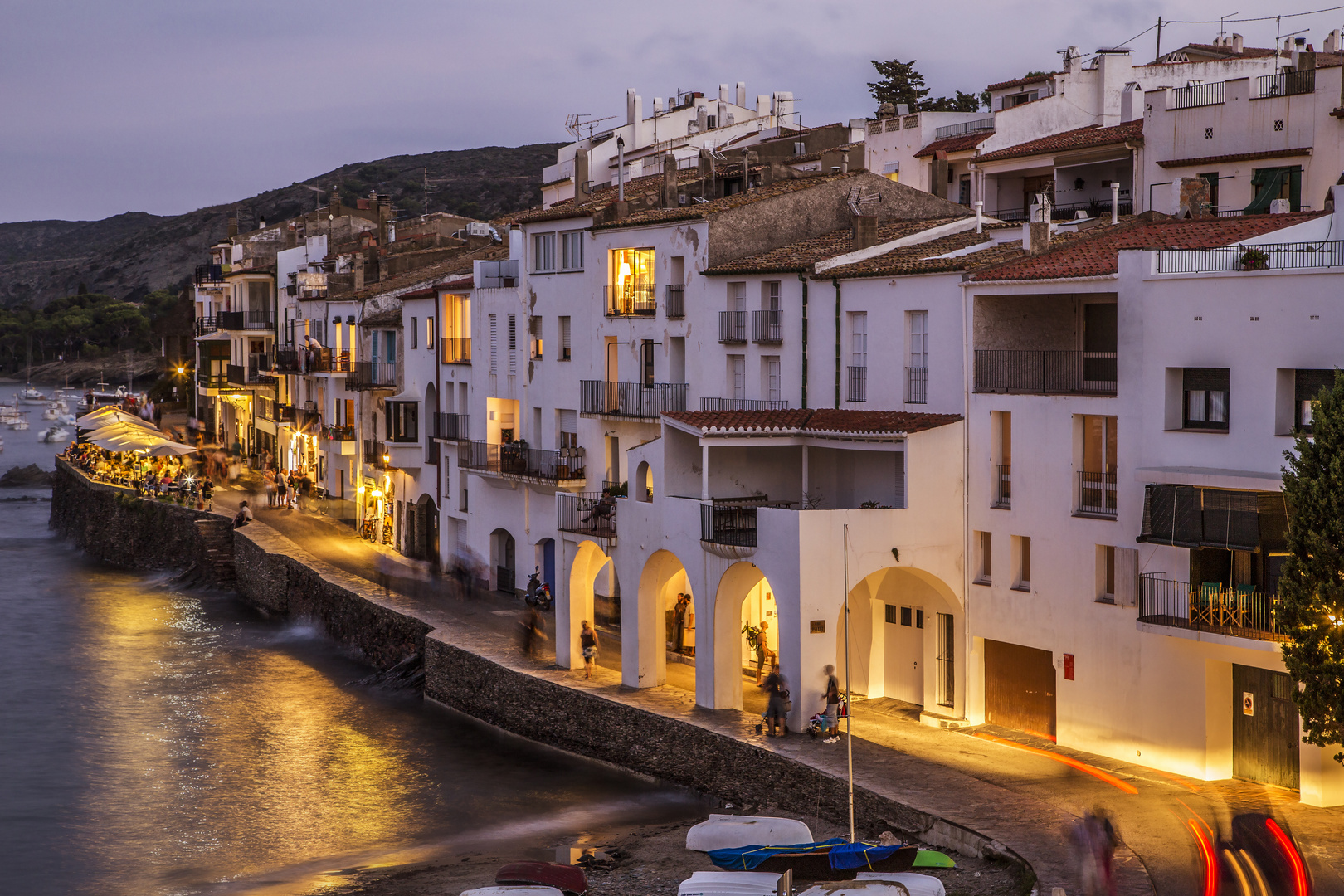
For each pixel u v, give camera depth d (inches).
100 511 3713.1
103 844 1503.4
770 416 1765.5
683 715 1640.0
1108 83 2613.2
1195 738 1342.3
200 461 4343.0
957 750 1477.6
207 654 2472.9
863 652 1759.4
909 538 1571.1
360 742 1881.2
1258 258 1339.8
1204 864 1102.4
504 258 2755.9
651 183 2711.6
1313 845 1135.6
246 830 1540.4
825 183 2116.1
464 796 1636.3
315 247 4077.3
